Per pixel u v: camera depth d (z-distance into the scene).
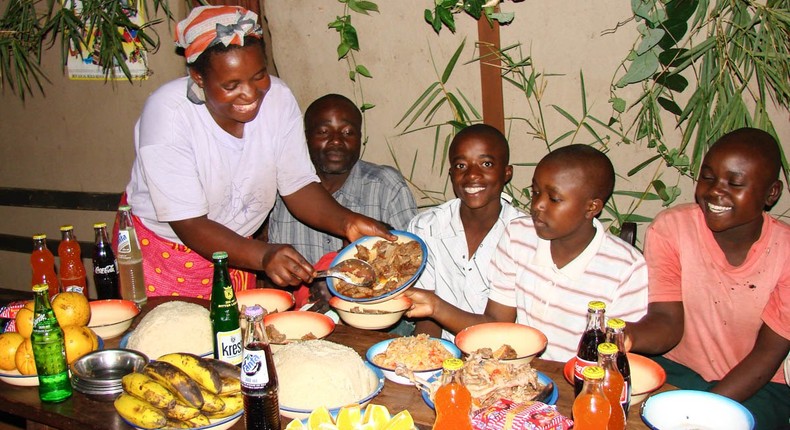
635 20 3.05
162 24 3.94
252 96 2.23
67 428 1.72
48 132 4.46
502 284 2.46
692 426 1.64
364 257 2.31
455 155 2.66
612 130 3.20
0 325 2.17
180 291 2.70
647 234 2.51
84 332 1.94
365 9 3.54
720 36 2.84
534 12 3.23
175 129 2.38
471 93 3.43
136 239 2.54
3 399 1.83
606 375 1.48
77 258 2.41
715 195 2.21
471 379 1.65
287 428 1.51
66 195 4.49
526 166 3.40
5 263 4.81
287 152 2.66
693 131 3.10
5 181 4.68
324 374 1.68
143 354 1.86
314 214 2.68
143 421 1.59
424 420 1.65
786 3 2.77
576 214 2.25
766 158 2.17
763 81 2.78
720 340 2.40
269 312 2.33
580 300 2.32
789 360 2.26
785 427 2.26
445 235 2.80
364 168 3.21
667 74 2.99
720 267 2.35
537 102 3.31
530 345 1.97
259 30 2.21
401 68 3.56
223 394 1.66
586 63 3.18
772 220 2.32
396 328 2.93
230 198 2.62
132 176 2.72
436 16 3.33
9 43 4.16
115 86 4.18
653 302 2.39
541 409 1.53
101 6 3.87
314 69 3.78
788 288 2.25
